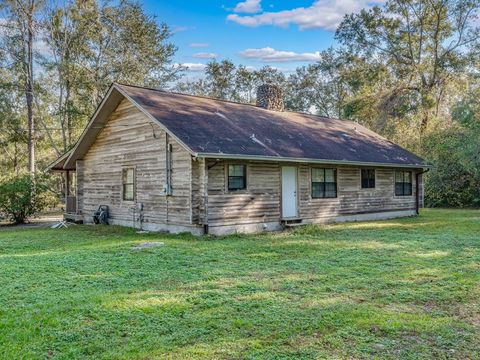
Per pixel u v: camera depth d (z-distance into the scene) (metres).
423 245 9.53
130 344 3.99
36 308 5.05
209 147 11.18
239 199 12.39
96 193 16.36
